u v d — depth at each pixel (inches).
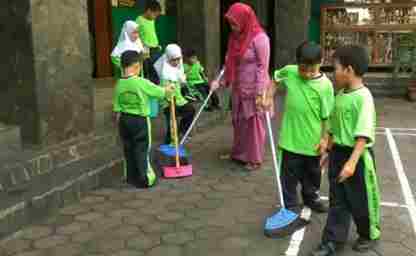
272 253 141.8
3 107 178.4
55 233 153.4
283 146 155.6
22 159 166.2
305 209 164.7
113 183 198.5
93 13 352.2
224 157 233.9
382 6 442.9
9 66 174.1
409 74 427.8
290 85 153.9
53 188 167.8
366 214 137.6
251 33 206.2
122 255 140.2
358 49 132.2
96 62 358.9
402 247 144.4
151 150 223.8
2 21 171.3
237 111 214.8
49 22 176.1
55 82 181.2
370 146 134.7
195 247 145.0
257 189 192.1
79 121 195.2
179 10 346.3
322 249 137.9
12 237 149.7
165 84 217.2
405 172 213.2
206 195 186.1
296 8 422.6
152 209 172.7
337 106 135.4
